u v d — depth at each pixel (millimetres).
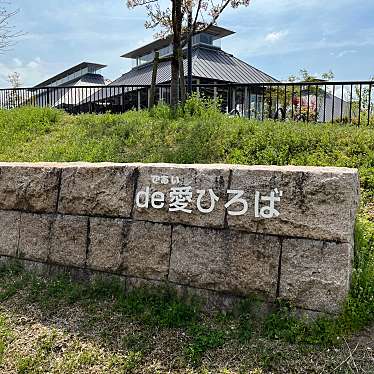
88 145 7773
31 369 3287
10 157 8070
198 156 6434
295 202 3391
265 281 3455
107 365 3221
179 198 3840
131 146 7539
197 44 24203
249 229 3541
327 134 6418
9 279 4707
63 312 3953
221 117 8578
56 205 4602
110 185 4234
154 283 3941
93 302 4027
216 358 3135
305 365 2939
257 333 3316
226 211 3637
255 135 6656
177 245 3830
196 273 3721
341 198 3260
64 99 18500
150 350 3303
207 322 3541
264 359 3027
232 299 3592
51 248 4598
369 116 8430
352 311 3238
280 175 3465
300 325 3236
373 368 2857
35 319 3904
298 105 12414
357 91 10789
